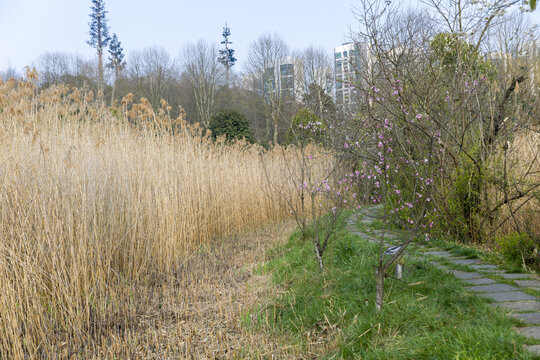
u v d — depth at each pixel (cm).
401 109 646
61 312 382
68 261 428
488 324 297
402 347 291
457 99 699
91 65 3550
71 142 514
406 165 697
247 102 4166
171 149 704
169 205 606
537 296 379
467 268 489
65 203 442
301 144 677
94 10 4847
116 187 544
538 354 245
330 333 357
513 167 640
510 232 602
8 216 410
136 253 534
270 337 372
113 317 417
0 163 420
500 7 641
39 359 334
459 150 700
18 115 470
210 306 451
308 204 989
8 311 348
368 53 774
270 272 564
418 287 404
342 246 559
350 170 735
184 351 349
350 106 856
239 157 1027
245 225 877
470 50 759
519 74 715
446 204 684
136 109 675
